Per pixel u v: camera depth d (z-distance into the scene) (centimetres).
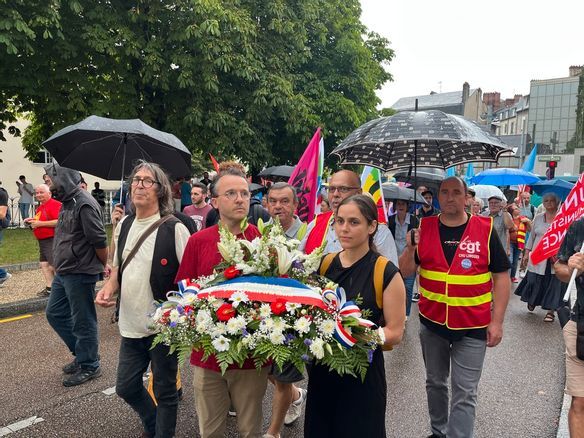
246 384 248
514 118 6500
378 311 229
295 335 205
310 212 475
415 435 356
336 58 1537
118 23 1059
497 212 827
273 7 1241
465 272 304
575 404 289
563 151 5400
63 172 410
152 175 306
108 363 477
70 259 413
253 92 1216
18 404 389
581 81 5088
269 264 218
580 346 279
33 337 555
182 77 1090
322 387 232
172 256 304
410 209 784
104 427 356
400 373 482
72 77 1091
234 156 1321
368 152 417
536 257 378
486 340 307
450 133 303
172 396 302
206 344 206
